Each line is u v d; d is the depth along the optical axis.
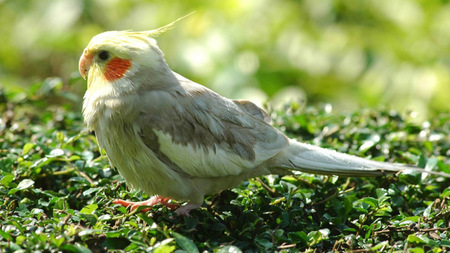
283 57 18.55
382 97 17.83
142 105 8.73
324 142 11.52
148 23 18.22
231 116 9.16
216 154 8.88
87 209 8.47
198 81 17.59
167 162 8.79
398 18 18.86
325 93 18.62
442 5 19.19
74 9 18.23
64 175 10.15
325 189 9.64
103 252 7.63
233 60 17.72
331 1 18.86
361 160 9.42
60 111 12.79
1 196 9.00
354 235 8.45
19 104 12.77
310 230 8.66
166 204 9.34
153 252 7.23
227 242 8.13
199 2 18.09
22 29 19.02
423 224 8.55
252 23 18.55
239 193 9.24
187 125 8.82
